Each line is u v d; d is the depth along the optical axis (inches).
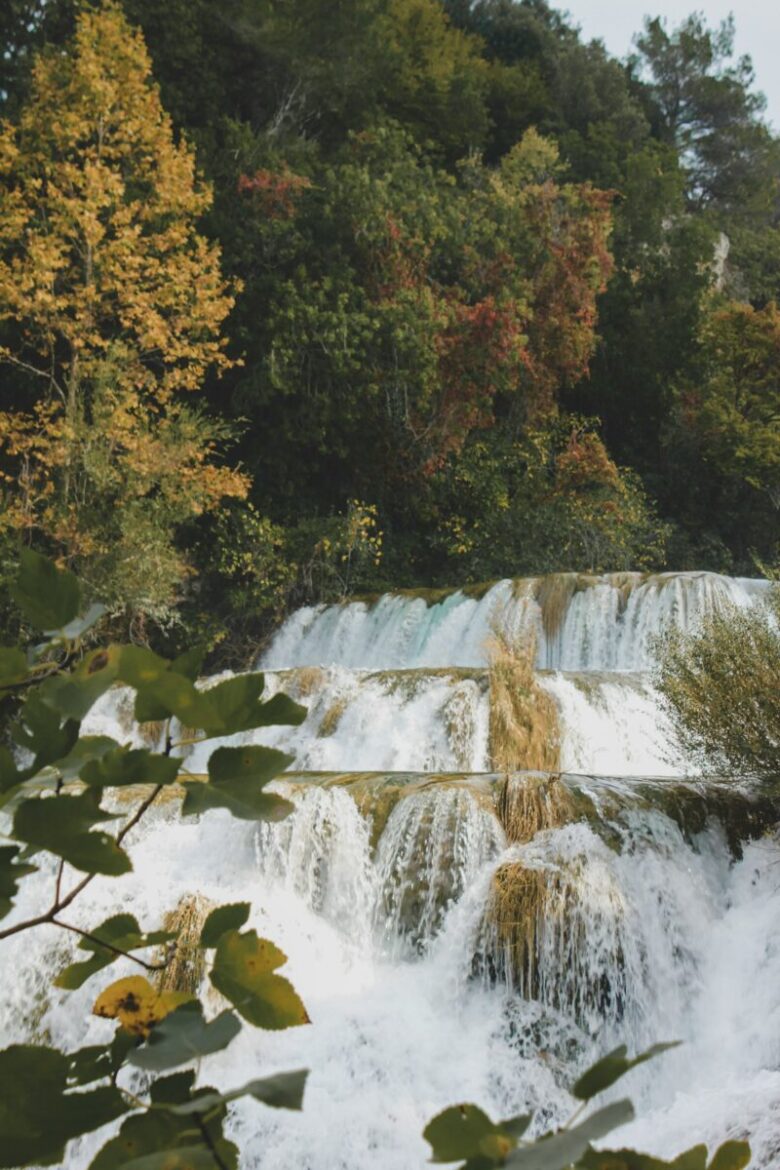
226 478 700.7
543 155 1149.7
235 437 765.3
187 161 711.1
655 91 1977.1
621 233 1230.9
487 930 302.8
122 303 771.4
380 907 329.1
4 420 661.9
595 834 318.0
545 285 981.2
